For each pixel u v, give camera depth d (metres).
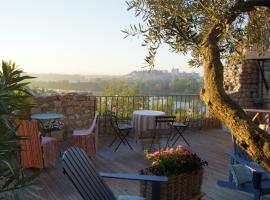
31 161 5.34
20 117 2.54
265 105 9.91
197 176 3.95
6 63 2.37
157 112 7.55
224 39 1.68
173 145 7.80
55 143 5.88
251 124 1.21
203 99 1.34
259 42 1.80
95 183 3.05
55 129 7.56
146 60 1.69
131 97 9.30
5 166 2.34
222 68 1.34
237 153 4.32
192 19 1.59
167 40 1.66
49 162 5.60
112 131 8.79
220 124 10.17
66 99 8.03
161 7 1.59
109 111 8.32
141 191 3.78
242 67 9.88
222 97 1.27
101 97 8.94
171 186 3.62
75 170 2.86
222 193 4.62
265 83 9.77
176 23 1.60
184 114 9.95
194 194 3.97
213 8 1.45
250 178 3.88
